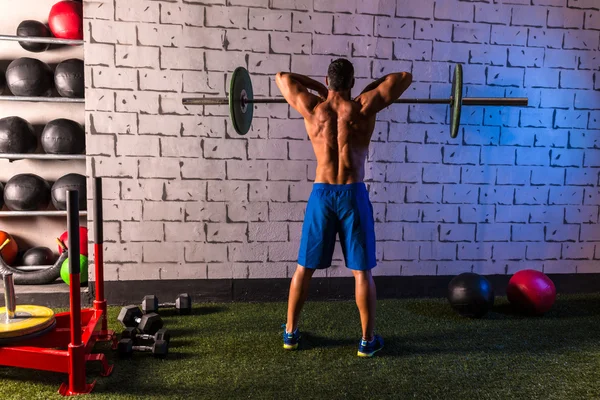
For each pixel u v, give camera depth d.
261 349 2.24
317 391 1.85
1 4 2.99
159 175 2.84
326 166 2.12
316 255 2.15
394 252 3.05
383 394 1.83
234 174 2.89
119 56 2.74
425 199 3.03
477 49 2.97
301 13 2.83
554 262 3.17
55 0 3.05
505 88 3.02
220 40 2.80
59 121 2.86
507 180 3.08
